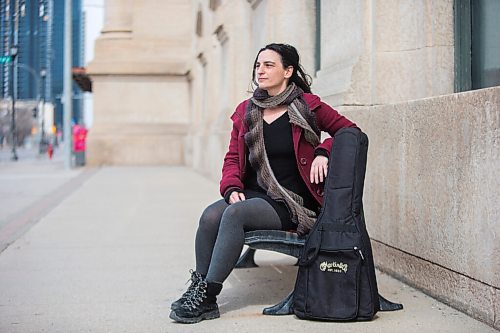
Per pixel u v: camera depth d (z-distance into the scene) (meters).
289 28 8.71
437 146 4.30
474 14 5.65
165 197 11.88
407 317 4.04
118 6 23.91
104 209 10.11
